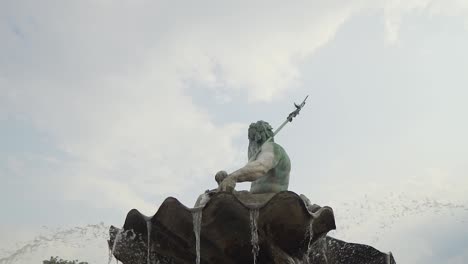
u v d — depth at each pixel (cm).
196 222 787
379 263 1041
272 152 967
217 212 783
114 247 910
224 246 844
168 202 790
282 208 786
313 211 923
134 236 884
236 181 872
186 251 870
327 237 1016
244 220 796
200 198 898
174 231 831
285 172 984
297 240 843
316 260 995
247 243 835
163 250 884
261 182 975
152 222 828
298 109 1092
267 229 816
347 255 1046
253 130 1053
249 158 1057
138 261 918
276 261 836
